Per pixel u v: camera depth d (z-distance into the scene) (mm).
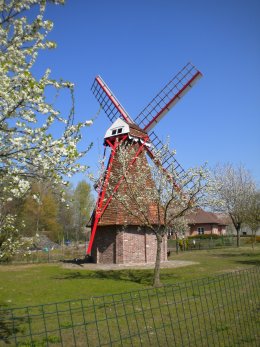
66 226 73750
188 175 19031
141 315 11094
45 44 7945
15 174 7301
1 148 7285
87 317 10969
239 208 47719
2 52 7676
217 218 78500
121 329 9734
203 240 56812
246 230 81500
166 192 19156
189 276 20016
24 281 19469
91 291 15938
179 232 28719
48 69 7844
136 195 20438
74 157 7488
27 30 7855
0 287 17406
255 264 25922
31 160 7352
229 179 49906
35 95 7223
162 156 20109
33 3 7871
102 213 27531
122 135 27938
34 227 33875
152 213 26500
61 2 8117
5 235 10766
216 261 28719
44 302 13602
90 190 77062
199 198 18875
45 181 7715
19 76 7309
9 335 9055
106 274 21875
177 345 8094
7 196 7965
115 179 24422
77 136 7914
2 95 6871
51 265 28328
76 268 25516
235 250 42812
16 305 13102
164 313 11203
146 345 8273
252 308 10906
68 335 9234
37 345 8289
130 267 25203
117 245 27047
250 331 8711
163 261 29141
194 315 10664
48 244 52469
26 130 7230
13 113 7348
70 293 15523
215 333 8820
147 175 21938
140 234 27953
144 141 28938
